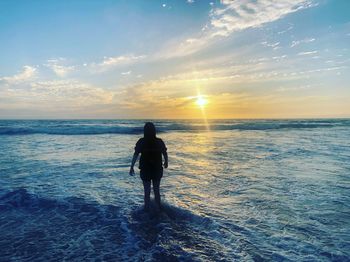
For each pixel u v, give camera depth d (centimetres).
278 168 1078
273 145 1908
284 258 391
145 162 577
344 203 640
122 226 519
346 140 2288
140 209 605
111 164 1173
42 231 502
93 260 399
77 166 1123
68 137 2658
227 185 818
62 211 601
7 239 470
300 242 441
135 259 400
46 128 3431
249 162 1222
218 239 457
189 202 652
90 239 469
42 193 725
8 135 2898
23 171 1020
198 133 3344
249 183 839
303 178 904
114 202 657
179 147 1808
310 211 588
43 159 1303
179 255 407
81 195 714
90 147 1812
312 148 1711
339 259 386
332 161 1231
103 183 845
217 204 638
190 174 975
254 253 407
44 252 425
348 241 443
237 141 2228
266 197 692
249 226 508
